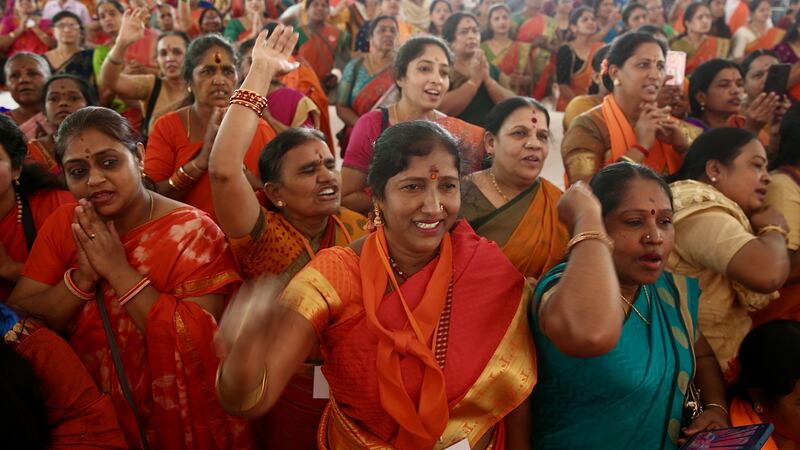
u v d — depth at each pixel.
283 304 1.44
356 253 1.61
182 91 4.05
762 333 2.10
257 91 1.99
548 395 1.72
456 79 4.36
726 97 3.56
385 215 1.57
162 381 1.94
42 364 1.81
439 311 1.51
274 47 2.09
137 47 5.19
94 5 8.28
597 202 1.58
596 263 1.46
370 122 3.07
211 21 6.29
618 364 1.65
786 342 2.03
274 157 2.22
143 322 1.94
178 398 1.96
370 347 1.47
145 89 4.03
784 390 2.01
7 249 2.29
